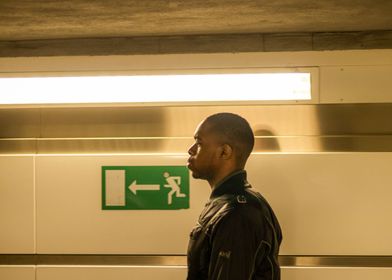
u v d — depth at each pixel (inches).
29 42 128.3
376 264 117.8
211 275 80.0
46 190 122.2
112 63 121.3
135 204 120.6
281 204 119.3
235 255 78.8
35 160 122.6
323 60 119.3
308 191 119.1
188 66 120.3
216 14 108.5
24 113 123.7
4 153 124.0
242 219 80.4
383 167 118.6
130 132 122.3
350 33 125.0
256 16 110.3
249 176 119.9
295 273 117.5
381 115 119.4
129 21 113.2
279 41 125.6
